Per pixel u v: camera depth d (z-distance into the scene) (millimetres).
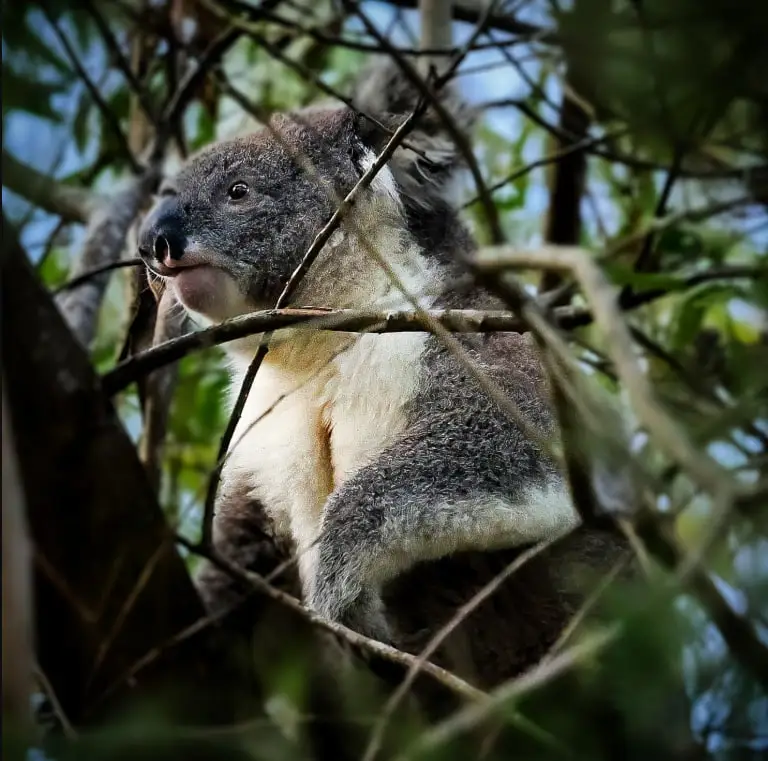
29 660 3191
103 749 3791
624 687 3580
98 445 4789
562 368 3941
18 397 4602
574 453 4156
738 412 4270
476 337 6707
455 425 6395
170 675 5344
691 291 6855
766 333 6906
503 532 6062
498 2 7023
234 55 9797
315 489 6875
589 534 6160
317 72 9008
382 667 6059
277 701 6797
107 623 5141
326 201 6801
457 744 4523
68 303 7406
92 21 5266
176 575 5328
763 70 3902
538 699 4570
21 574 3201
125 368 4758
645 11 4102
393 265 6758
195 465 8234
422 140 6992
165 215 6844
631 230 8109
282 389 6965
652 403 3051
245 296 6785
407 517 6074
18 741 3109
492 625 6219
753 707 3580
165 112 8328
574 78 4809
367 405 6617
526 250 3295
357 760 6449
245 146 7012
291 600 5242
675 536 4211
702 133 4621
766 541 3490
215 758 5102
